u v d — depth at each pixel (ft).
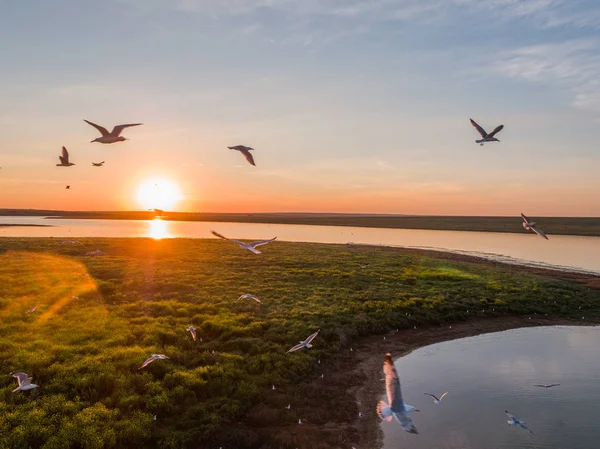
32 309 107.55
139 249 240.73
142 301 128.16
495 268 219.82
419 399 83.66
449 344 116.98
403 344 114.83
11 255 204.74
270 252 249.55
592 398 84.33
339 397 82.33
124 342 93.50
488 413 77.97
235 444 64.39
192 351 92.32
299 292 148.97
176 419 68.39
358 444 67.41
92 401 69.92
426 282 177.17
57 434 59.41
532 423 74.38
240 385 78.95
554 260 265.75
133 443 61.16
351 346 109.70
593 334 128.36
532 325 135.95
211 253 236.02
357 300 142.20
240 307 125.49
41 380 74.38
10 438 57.26
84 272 165.89
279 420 72.23
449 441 68.64
